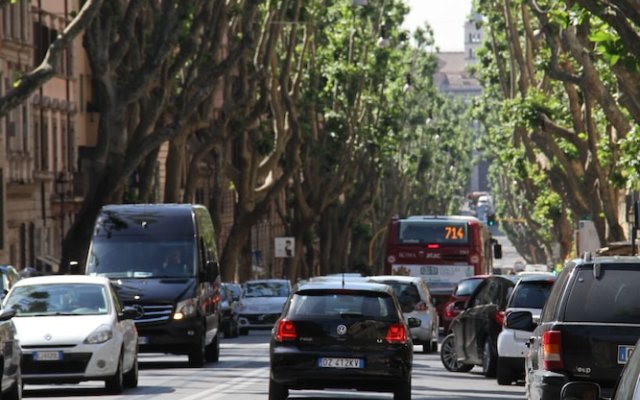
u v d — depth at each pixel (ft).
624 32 221.05
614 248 317.83
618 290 128.67
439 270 446.60
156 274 264.52
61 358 196.85
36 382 200.34
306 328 174.60
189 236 268.62
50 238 555.28
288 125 576.20
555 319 129.70
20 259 517.55
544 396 128.06
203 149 495.82
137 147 386.52
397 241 448.65
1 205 485.97
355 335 174.09
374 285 179.01
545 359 128.77
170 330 258.57
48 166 552.41
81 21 297.94
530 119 442.09
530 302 223.71
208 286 271.69
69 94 583.99
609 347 127.44
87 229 367.25
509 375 225.15
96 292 207.82
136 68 409.69
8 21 501.56
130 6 370.32
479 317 246.47
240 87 500.74
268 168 565.53
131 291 260.01
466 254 444.96
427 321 328.70
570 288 129.59
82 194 588.50
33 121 533.14
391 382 174.29
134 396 196.95
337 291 176.86
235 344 370.32
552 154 516.32
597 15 220.64
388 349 174.09
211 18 426.51
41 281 208.95
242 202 556.51
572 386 81.20
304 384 174.81
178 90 491.72
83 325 199.72
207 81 408.87
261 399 191.11
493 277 259.39
